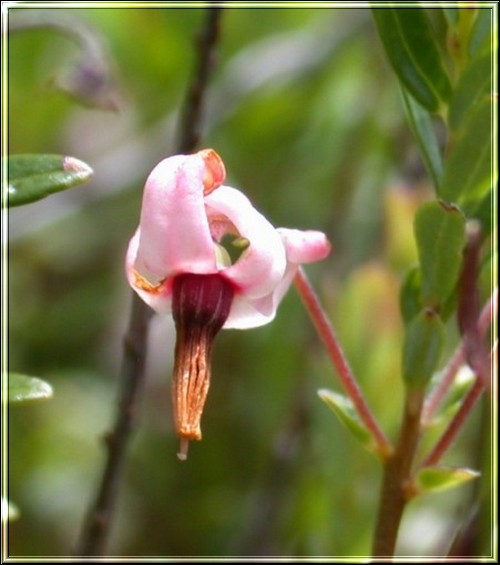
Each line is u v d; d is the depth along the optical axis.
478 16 0.15
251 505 0.21
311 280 0.24
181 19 0.28
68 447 0.25
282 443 0.19
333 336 0.14
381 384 0.18
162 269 0.13
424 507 0.19
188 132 0.16
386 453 0.14
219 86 0.26
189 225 0.13
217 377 0.24
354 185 0.25
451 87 0.15
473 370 0.14
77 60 0.17
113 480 0.16
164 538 0.23
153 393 0.25
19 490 0.24
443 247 0.14
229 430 0.24
